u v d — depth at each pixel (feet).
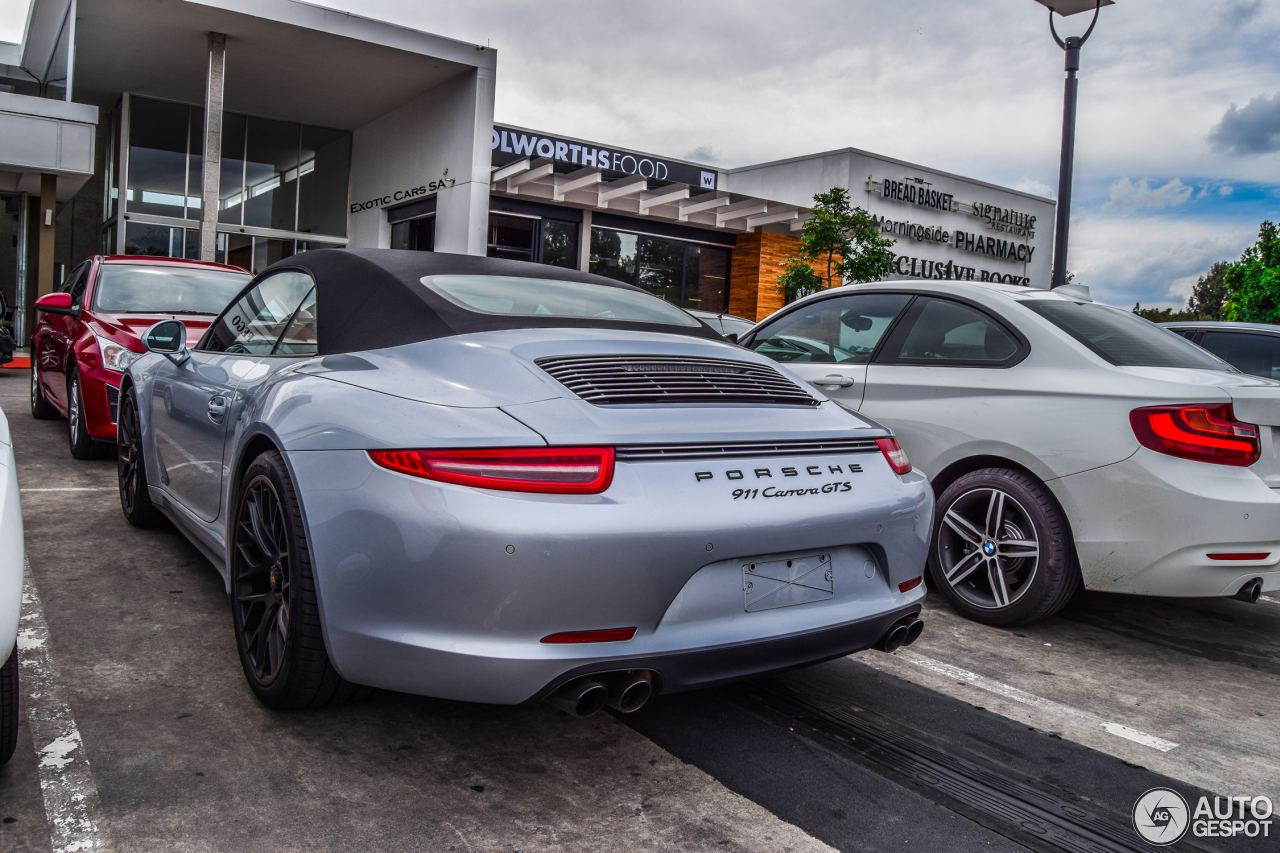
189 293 21.81
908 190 76.74
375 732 7.84
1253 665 11.34
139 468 13.39
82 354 18.78
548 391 7.00
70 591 10.87
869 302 14.53
